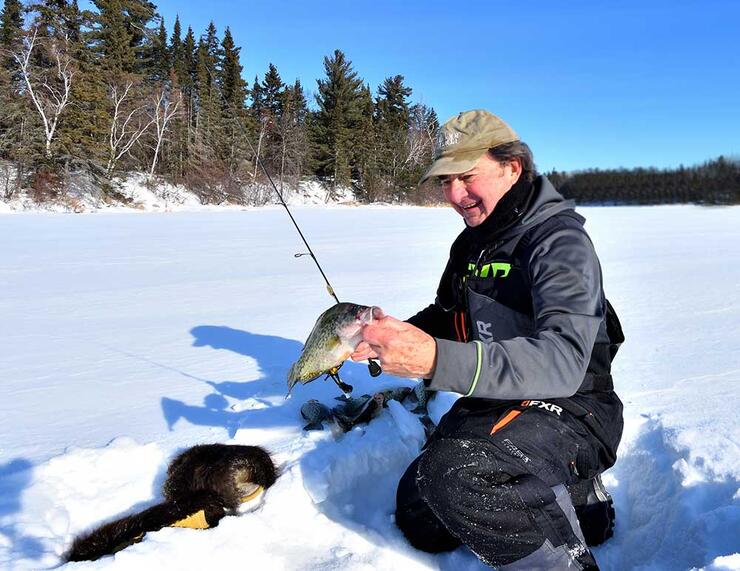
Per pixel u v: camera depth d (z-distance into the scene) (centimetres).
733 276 858
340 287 802
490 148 207
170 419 345
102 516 253
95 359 475
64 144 3509
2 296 755
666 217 2577
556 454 204
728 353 458
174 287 817
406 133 5825
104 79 4056
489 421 209
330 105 5247
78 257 1157
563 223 201
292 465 271
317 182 5247
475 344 172
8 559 209
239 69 4403
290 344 517
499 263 214
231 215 3002
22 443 313
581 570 194
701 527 218
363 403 323
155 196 3928
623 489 281
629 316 607
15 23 3812
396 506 246
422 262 1081
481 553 200
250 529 231
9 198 3272
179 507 236
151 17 4553
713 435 287
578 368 178
